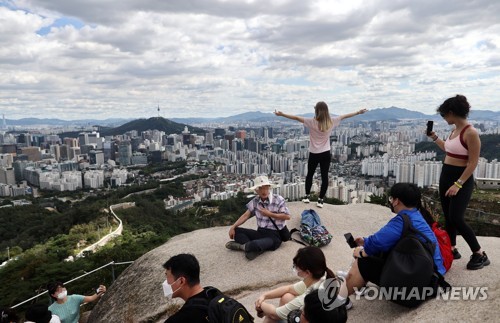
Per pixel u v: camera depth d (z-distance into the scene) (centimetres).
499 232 1275
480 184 1853
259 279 477
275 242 543
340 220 694
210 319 230
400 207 334
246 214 562
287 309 303
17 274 1292
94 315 613
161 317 469
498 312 267
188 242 652
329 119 645
